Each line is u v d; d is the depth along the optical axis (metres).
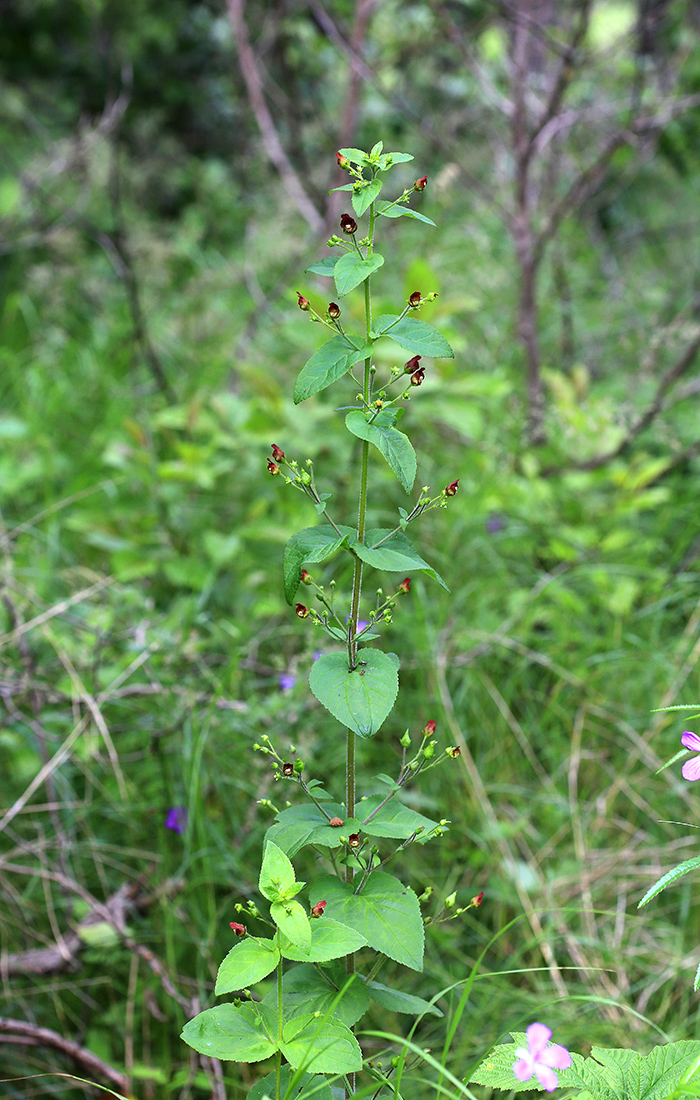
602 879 2.52
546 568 3.55
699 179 5.44
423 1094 1.97
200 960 2.25
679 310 4.82
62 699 2.63
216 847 2.43
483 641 3.00
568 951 2.37
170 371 4.78
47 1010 2.30
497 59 5.39
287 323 3.56
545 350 4.62
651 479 3.44
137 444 3.83
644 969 2.31
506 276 4.82
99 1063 2.07
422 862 2.55
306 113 6.04
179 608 3.05
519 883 2.41
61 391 4.42
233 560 3.42
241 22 4.77
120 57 6.76
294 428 3.53
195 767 2.30
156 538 3.40
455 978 2.26
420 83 5.78
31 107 6.88
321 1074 1.42
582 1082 1.39
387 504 3.70
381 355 3.51
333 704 1.41
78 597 2.79
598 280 5.29
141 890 2.42
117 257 4.73
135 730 2.71
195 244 5.93
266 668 2.85
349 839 1.47
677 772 2.69
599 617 3.27
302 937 1.24
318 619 1.49
